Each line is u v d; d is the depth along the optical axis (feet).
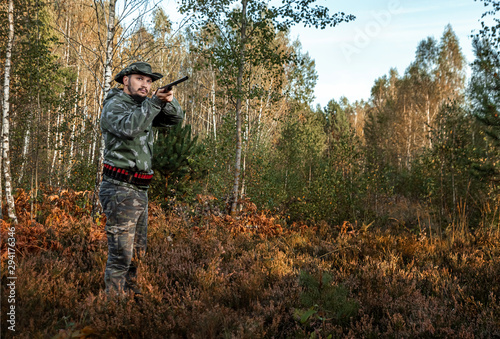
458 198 26.23
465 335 7.68
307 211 27.17
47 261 11.21
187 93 78.33
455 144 25.91
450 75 91.09
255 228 20.76
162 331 7.46
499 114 20.03
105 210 8.58
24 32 28.27
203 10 23.72
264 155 32.60
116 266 8.69
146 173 8.81
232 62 24.81
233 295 10.03
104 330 7.10
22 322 7.16
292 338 7.86
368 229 24.26
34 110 26.32
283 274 12.16
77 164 31.12
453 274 13.56
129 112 8.36
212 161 26.68
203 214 20.63
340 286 9.54
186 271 11.47
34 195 17.98
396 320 8.47
